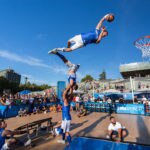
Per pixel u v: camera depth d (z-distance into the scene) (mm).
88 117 13406
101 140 4055
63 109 6645
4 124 5805
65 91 6594
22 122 11078
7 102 14094
